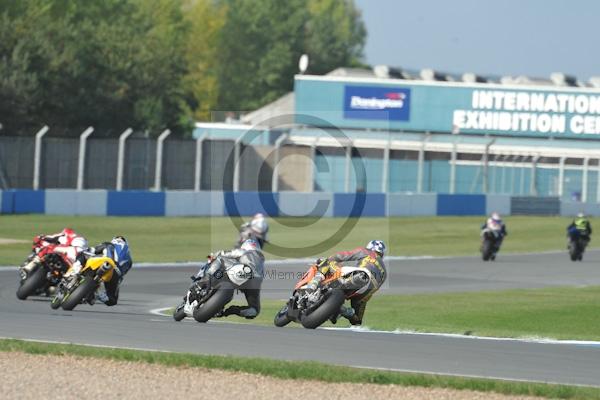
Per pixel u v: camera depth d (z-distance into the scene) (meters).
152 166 140.38
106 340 41.12
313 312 46.03
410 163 177.75
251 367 34.78
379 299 73.31
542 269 105.31
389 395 31.69
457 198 168.62
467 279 92.38
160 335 42.94
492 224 114.38
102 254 53.78
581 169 196.50
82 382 32.41
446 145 187.38
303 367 34.75
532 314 65.62
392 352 40.38
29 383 32.09
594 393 32.38
